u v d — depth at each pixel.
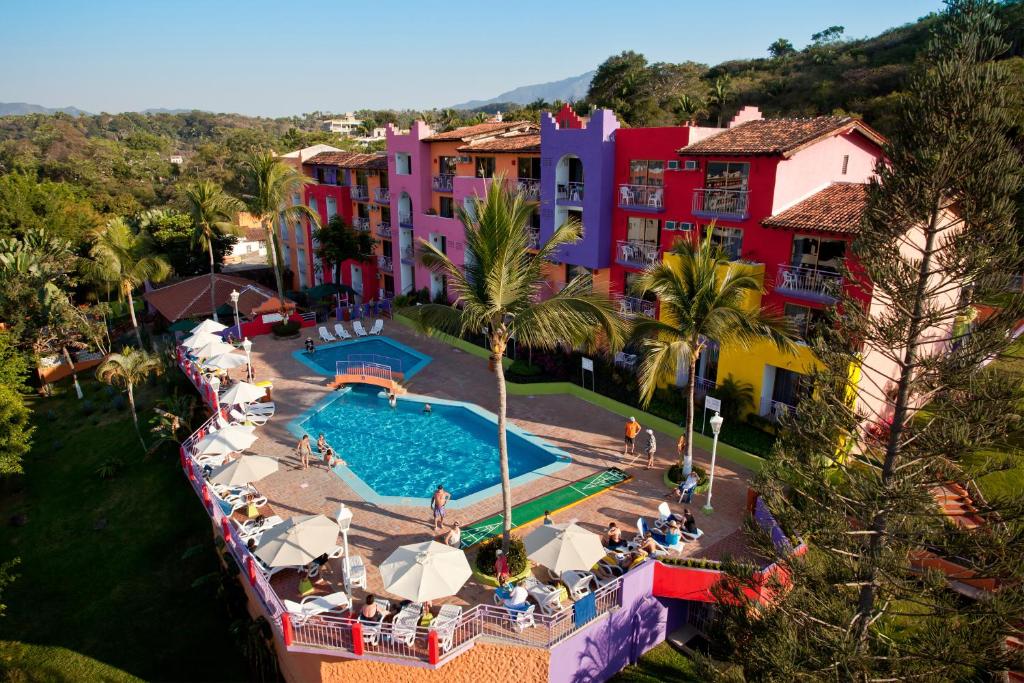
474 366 35.22
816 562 13.76
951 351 12.36
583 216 33.09
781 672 12.07
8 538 26.23
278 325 40.44
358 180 52.19
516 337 17.52
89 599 22.31
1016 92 11.12
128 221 64.88
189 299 44.62
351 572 17.41
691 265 20.67
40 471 31.06
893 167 12.20
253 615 18.91
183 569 23.06
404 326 42.84
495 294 16.44
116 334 49.25
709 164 27.89
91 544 25.19
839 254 24.14
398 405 30.52
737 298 20.89
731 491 22.05
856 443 13.78
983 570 11.64
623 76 76.44
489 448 26.09
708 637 17.52
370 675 15.33
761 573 15.49
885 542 13.05
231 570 19.70
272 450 25.56
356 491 22.41
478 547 18.88
